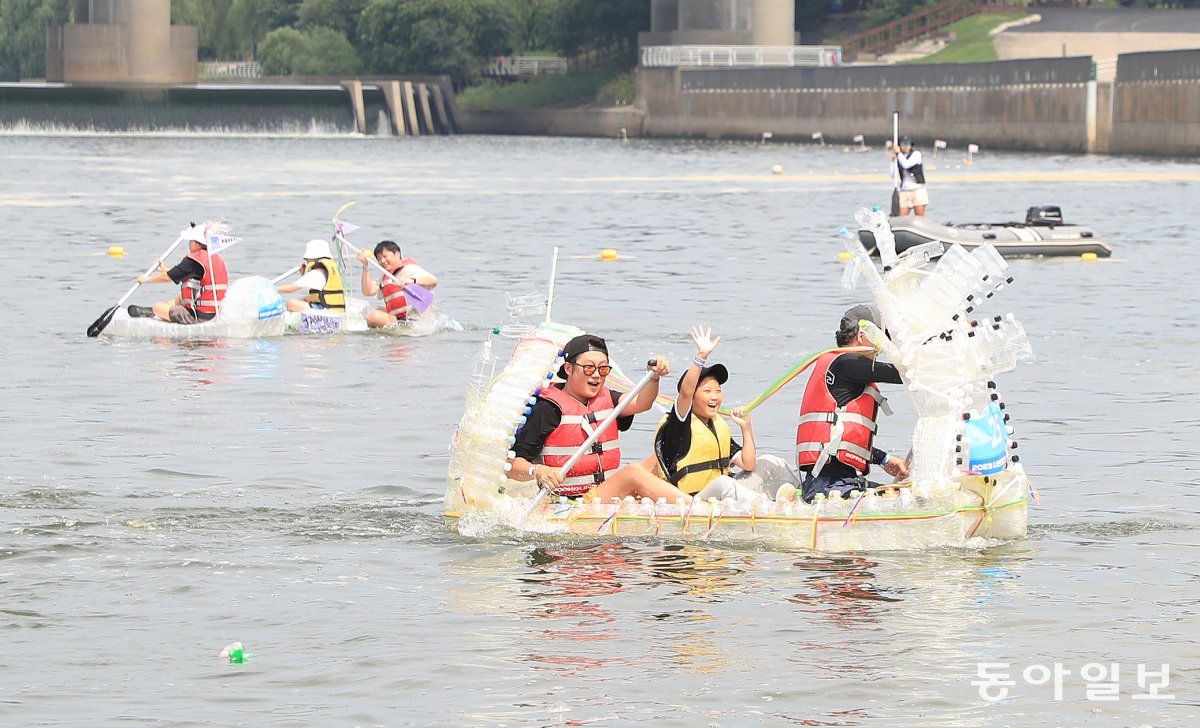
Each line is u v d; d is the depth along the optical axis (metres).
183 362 29.91
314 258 34.69
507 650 13.45
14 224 64.75
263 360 30.30
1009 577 15.68
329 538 17.17
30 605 14.62
